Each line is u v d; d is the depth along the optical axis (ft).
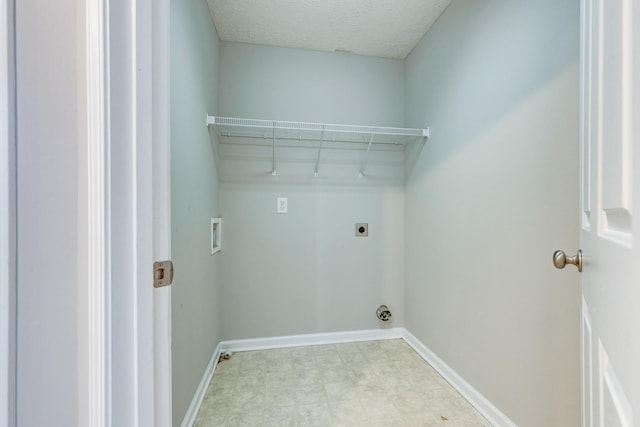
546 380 3.48
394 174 7.29
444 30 5.58
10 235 1.49
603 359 1.67
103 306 1.59
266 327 6.81
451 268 5.41
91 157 1.57
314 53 6.92
